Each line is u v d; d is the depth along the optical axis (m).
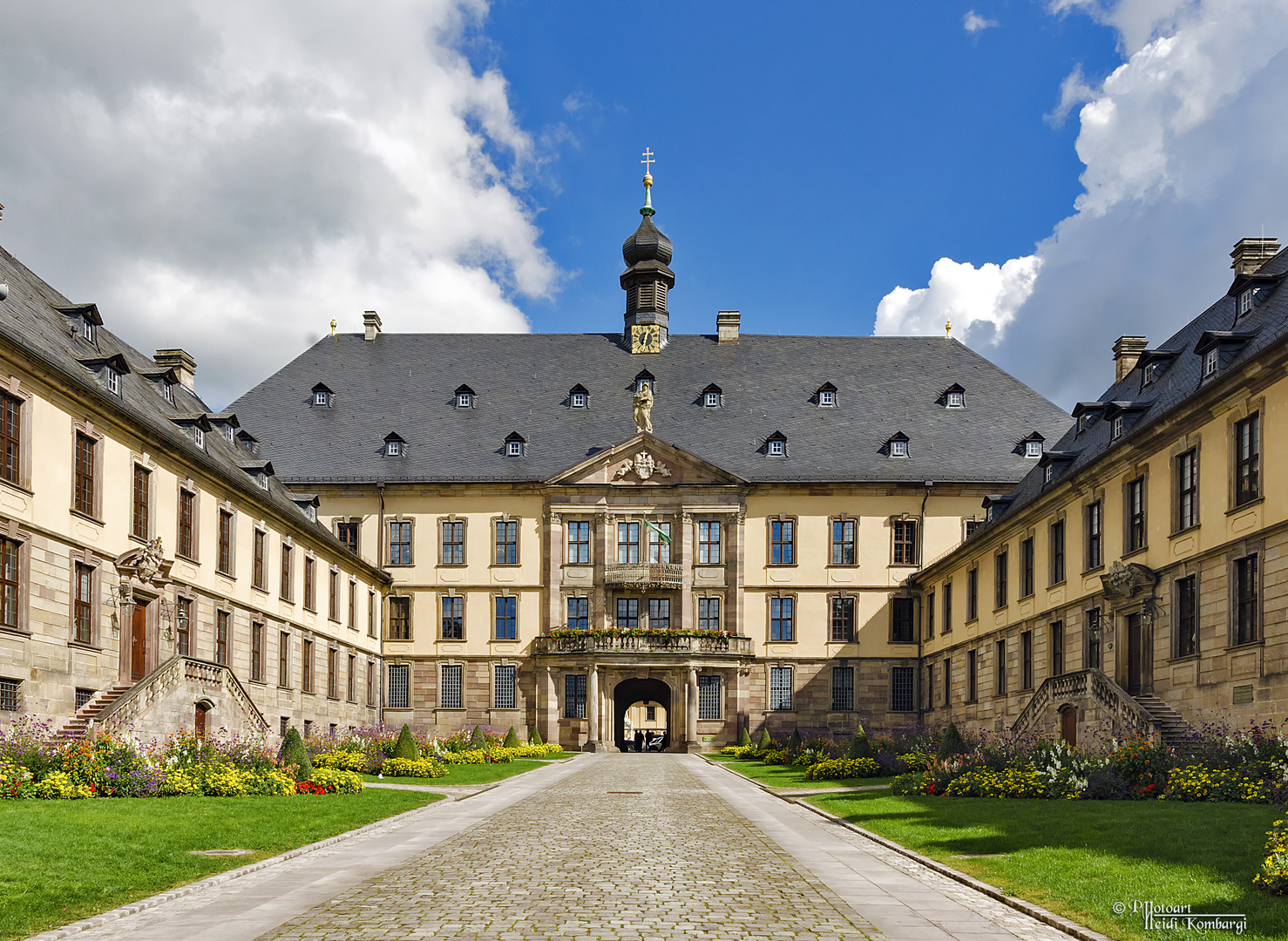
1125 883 16.39
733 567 74.38
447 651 74.12
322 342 83.06
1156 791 30.64
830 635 74.06
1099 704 39.59
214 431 56.75
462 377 80.75
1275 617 32.62
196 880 17.86
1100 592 44.91
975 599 62.53
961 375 81.38
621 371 81.50
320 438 76.38
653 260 84.31
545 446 76.50
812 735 72.81
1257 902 14.67
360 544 74.75
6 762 29.45
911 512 74.56
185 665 39.59
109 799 28.97
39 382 34.69
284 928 14.27
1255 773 29.00
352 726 67.88
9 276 39.72
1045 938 13.80
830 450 76.12
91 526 37.69
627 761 58.75
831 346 83.75
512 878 17.86
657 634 71.62
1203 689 36.66
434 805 31.67
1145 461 41.34
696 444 76.69
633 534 75.12
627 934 13.67
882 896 16.61
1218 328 42.34
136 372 49.81
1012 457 75.38
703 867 19.09
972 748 44.41
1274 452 32.94
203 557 46.94
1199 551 37.25
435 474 74.81
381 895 16.56
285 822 25.59
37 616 34.19
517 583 74.38
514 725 73.25
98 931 14.27
